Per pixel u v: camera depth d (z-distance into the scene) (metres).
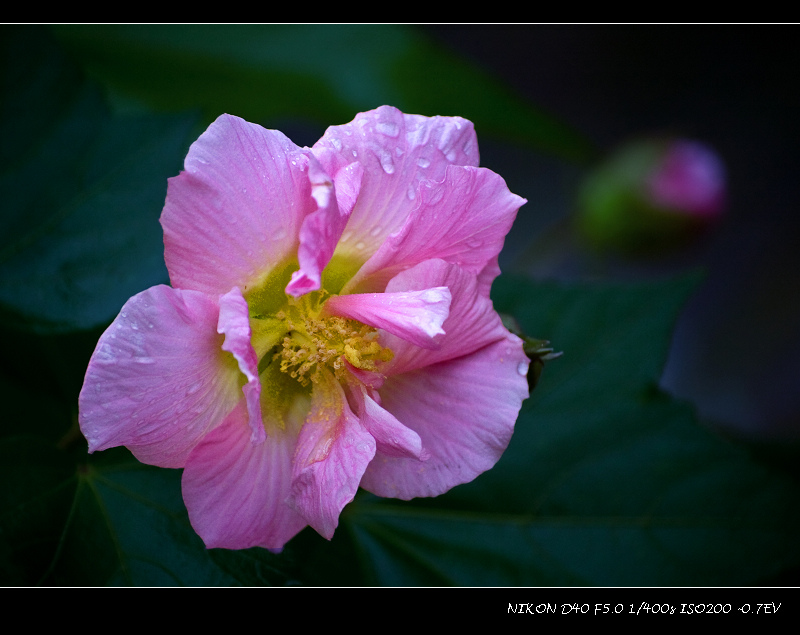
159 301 0.40
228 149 0.40
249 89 0.54
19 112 0.46
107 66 0.53
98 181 0.46
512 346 0.43
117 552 0.44
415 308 0.41
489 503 0.48
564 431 0.48
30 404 0.45
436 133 0.42
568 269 0.78
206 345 0.41
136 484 0.44
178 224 0.40
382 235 0.42
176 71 0.54
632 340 0.49
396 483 0.43
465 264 0.43
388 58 0.55
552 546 0.48
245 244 0.41
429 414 0.43
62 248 0.45
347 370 0.42
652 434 0.48
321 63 0.55
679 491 0.48
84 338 0.46
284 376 0.43
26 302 0.45
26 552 0.43
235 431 0.41
